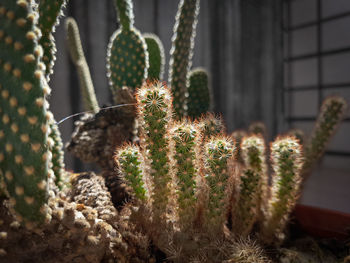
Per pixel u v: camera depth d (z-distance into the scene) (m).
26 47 0.12
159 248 0.17
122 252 0.16
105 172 0.25
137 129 0.25
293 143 0.20
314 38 1.12
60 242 0.13
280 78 1.22
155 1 0.76
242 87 1.09
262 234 0.22
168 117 0.17
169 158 0.17
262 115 1.17
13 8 0.12
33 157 0.12
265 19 1.15
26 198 0.12
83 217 0.15
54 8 0.19
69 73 0.58
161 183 0.17
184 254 0.17
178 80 0.28
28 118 0.12
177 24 0.28
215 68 0.99
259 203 0.22
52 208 0.14
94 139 0.26
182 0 0.28
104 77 0.64
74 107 0.59
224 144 0.17
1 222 0.13
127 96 0.24
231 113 1.04
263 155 0.22
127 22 0.27
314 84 1.12
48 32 0.19
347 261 0.19
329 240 0.23
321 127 0.30
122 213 0.19
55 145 0.21
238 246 0.17
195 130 0.17
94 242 0.14
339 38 1.04
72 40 0.33
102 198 0.19
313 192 0.69
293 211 0.25
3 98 0.12
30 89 0.12
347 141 0.98
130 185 0.18
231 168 0.18
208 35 0.97
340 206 0.57
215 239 0.18
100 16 0.63
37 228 0.13
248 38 1.10
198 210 0.19
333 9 1.05
